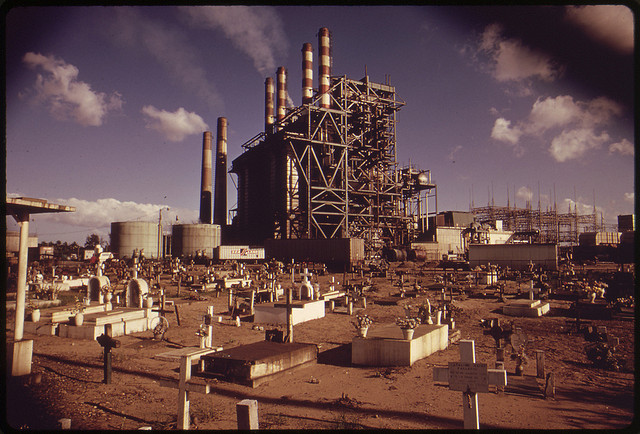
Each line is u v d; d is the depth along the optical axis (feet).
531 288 87.81
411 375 39.47
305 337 60.85
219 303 99.81
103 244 349.82
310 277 159.33
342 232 274.57
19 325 37.06
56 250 328.29
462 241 308.60
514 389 34.58
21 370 35.91
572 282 122.42
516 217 351.25
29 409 28.45
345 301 96.48
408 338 44.19
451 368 24.62
